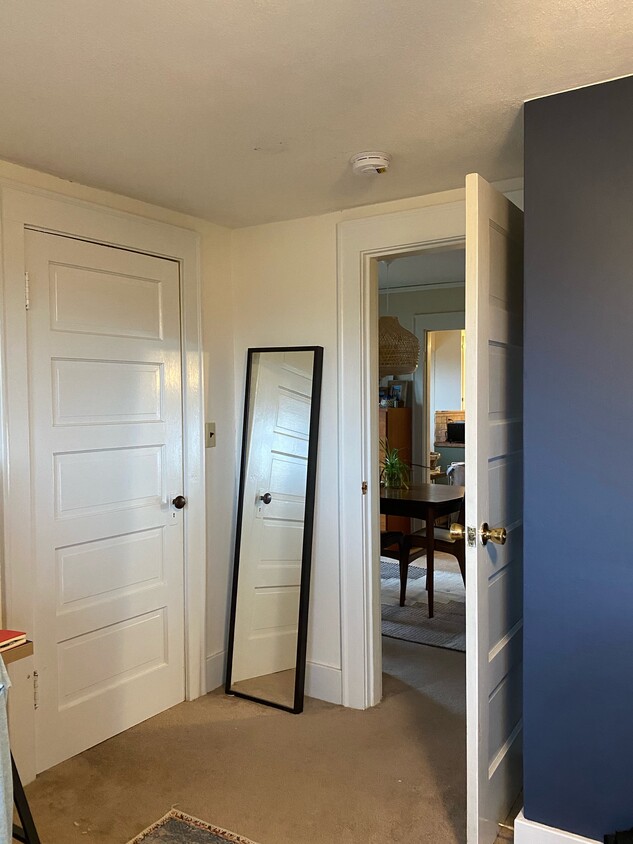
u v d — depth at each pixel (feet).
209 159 7.63
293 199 9.20
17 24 4.79
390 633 13.21
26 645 6.58
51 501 8.20
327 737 8.98
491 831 6.74
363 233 9.47
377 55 5.29
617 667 5.97
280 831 7.00
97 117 6.46
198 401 10.09
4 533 7.64
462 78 5.69
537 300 6.17
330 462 9.99
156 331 9.53
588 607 6.07
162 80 5.69
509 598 7.38
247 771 8.15
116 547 9.05
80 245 8.46
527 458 6.26
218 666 10.62
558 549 6.16
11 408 7.70
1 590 7.63
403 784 7.87
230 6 4.58
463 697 10.25
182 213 9.87
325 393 10.00
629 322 5.81
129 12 4.64
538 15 4.73
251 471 10.60
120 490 9.08
